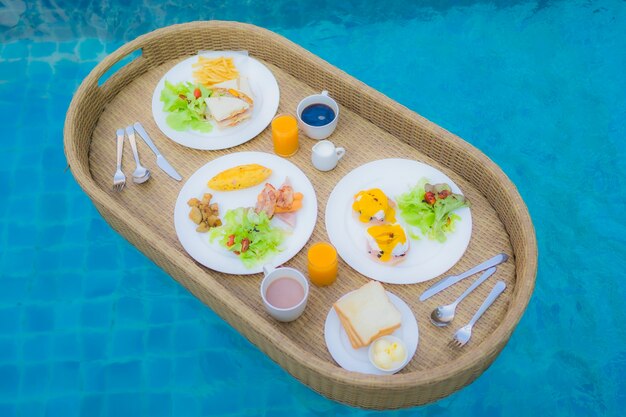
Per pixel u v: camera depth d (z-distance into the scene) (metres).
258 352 2.42
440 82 3.11
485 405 2.32
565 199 2.76
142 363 2.40
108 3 3.41
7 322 2.50
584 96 3.03
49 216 2.76
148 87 2.60
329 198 2.26
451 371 1.81
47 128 3.01
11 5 3.40
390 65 3.17
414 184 2.29
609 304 2.51
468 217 2.20
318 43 3.27
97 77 2.46
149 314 2.50
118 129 2.47
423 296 2.07
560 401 2.31
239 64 2.61
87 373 2.39
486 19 3.28
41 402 2.34
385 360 1.92
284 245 2.18
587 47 3.17
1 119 3.04
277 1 3.41
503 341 1.92
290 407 2.32
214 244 2.19
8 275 2.61
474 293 2.07
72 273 2.60
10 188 2.84
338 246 2.17
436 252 2.15
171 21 3.40
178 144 2.45
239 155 2.38
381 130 2.43
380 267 2.12
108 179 2.37
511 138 2.93
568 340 2.44
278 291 2.04
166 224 2.25
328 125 2.35
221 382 2.36
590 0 3.29
